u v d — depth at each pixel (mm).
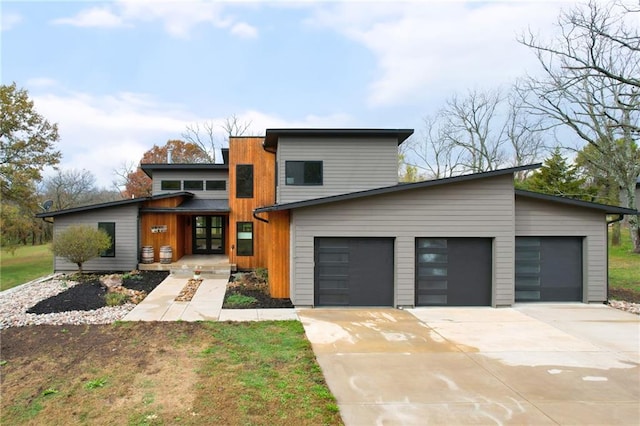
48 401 4426
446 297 9492
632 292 11172
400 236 9359
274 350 6086
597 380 5047
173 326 7402
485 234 9398
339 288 9383
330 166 12961
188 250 17172
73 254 12359
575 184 22156
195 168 17766
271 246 10297
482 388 4773
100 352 6000
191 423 3893
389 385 4844
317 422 3918
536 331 7309
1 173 20109
